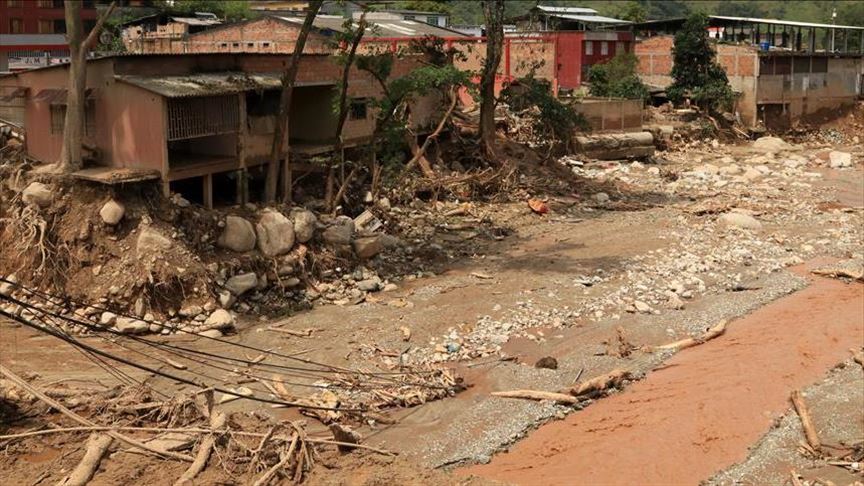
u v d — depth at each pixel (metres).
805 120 59.59
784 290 26.11
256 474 14.87
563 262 27.97
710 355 21.61
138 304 22.22
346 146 31.56
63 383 18.30
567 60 56.97
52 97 25.23
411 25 50.62
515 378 19.88
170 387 18.92
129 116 24.20
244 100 26.48
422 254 28.31
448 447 17.12
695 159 48.25
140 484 14.44
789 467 16.88
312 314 23.52
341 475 15.07
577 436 17.78
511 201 34.88
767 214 35.22
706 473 16.64
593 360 20.88
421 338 21.88
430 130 36.00
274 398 18.53
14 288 22.78
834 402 19.28
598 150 44.78
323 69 30.45
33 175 24.55
